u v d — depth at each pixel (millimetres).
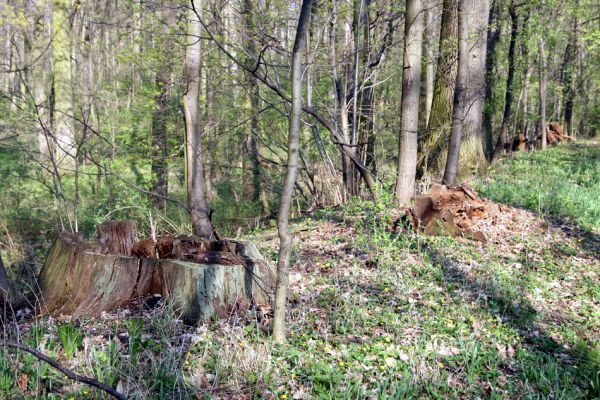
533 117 21844
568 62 25875
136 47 12945
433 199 9008
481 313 5840
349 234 9078
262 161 16000
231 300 5371
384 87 15758
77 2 13938
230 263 5539
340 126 12727
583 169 15438
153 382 3963
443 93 13930
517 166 15266
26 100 9664
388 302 6039
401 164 10695
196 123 10086
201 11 9273
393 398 3959
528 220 9766
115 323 4906
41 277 5918
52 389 3867
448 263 7465
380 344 4895
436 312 5805
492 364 4707
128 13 11828
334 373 4246
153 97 12727
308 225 10234
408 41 10359
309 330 5148
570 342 5406
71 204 12281
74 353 4324
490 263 7578
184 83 10734
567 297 6660
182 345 4430
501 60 19891
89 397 3721
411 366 4477
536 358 4879
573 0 19359
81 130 12914
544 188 11914
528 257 8023
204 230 9883
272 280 5875
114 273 5488
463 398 4168
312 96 13250
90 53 14297
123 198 12508
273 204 16828
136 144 13672
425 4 13516
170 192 16094
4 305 5477
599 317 6059
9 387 3797
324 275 6996
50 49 14641
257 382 4078
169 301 5234
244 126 14117
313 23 11984
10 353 4344
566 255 8266
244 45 9547
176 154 12750
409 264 7398
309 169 14484
